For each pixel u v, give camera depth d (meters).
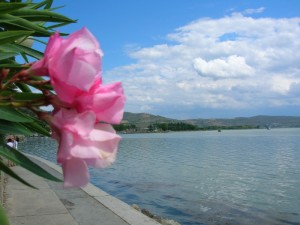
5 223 0.91
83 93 0.76
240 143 94.62
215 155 59.12
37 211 9.10
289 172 37.06
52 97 0.83
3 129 1.14
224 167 42.09
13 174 0.88
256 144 89.00
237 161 49.00
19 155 0.97
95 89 0.78
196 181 31.23
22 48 1.39
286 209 20.73
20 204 9.78
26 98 0.89
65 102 0.77
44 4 1.72
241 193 25.72
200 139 126.38
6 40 1.07
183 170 39.12
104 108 0.77
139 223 8.13
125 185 28.39
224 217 18.62
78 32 0.78
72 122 0.75
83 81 0.74
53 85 0.77
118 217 8.60
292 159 50.66
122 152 69.12
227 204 21.80
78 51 0.76
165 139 133.88
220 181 31.27
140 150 75.00
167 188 27.25
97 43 0.79
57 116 0.78
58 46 0.79
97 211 9.14
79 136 0.74
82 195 11.02
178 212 19.47
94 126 0.79
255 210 20.39
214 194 25.09
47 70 0.78
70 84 0.74
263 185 29.36
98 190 11.84
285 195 24.94
